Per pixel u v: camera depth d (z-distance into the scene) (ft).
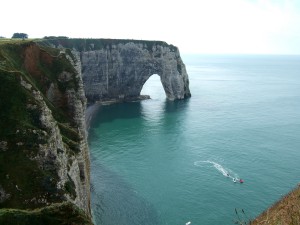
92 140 349.82
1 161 141.69
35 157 146.30
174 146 331.36
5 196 134.00
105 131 383.65
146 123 419.74
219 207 216.95
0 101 157.48
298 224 77.20
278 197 226.58
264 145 330.13
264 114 469.57
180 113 474.90
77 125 223.51
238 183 248.32
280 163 283.59
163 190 241.14
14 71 170.09
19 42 234.79
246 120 432.66
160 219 206.90
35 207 132.87
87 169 217.97
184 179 257.14
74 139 199.52
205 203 222.28
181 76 590.96
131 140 350.84
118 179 258.78
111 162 291.17
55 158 150.61
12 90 162.30
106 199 229.04
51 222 85.51
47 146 150.30
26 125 152.46
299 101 583.17
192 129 391.45
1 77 164.35
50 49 263.90
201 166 280.51
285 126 402.31
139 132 380.17
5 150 144.77
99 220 204.74
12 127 150.30
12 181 137.39
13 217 83.05
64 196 140.46
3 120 152.15
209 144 335.47
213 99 595.88
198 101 573.33
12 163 142.00
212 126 403.75
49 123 161.89
